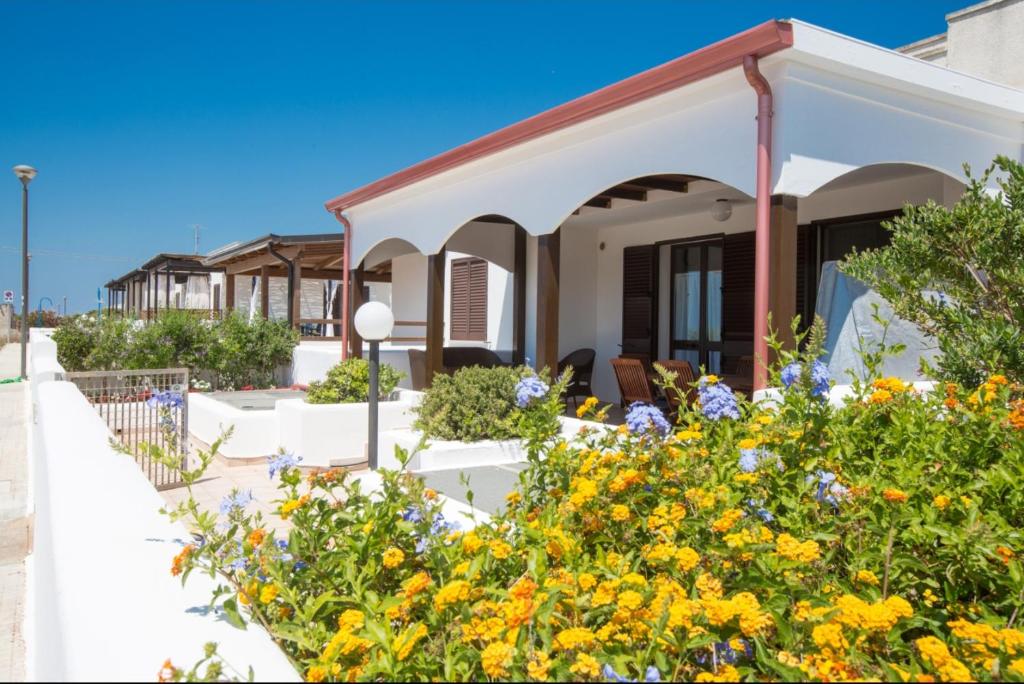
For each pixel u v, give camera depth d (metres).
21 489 7.20
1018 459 2.84
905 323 5.48
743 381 7.94
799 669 1.67
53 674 1.44
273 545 2.15
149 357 13.91
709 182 7.93
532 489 3.12
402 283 15.62
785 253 4.95
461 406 6.48
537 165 7.31
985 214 4.58
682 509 2.26
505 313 12.13
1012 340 4.31
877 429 3.21
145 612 1.51
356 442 8.05
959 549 2.34
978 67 7.91
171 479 7.28
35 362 10.41
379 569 2.36
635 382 8.52
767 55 4.88
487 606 2.10
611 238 11.27
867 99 5.37
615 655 1.86
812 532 2.34
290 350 14.20
